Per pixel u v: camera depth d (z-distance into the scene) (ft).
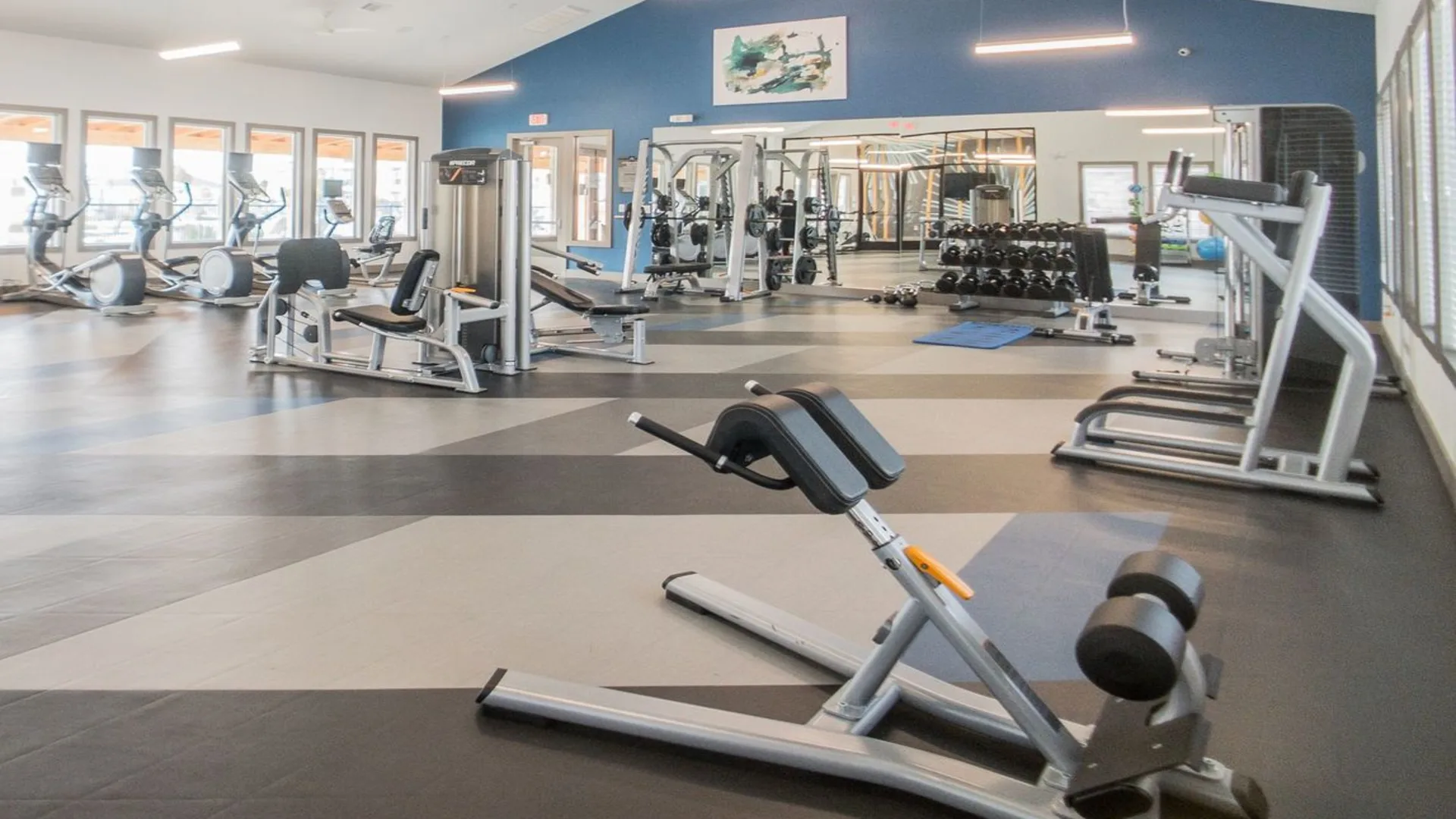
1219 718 5.91
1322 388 16.71
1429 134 13.71
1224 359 17.34
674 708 5.64
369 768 5.24
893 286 33.88
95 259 26.23
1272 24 27.58
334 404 15.05
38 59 31.73
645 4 38.81
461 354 16.25
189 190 31.99
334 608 7.37
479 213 17.67
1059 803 4.66
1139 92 29.76
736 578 8.14
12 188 32.09
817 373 18.38
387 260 34.60
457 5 34.68
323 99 39.86
